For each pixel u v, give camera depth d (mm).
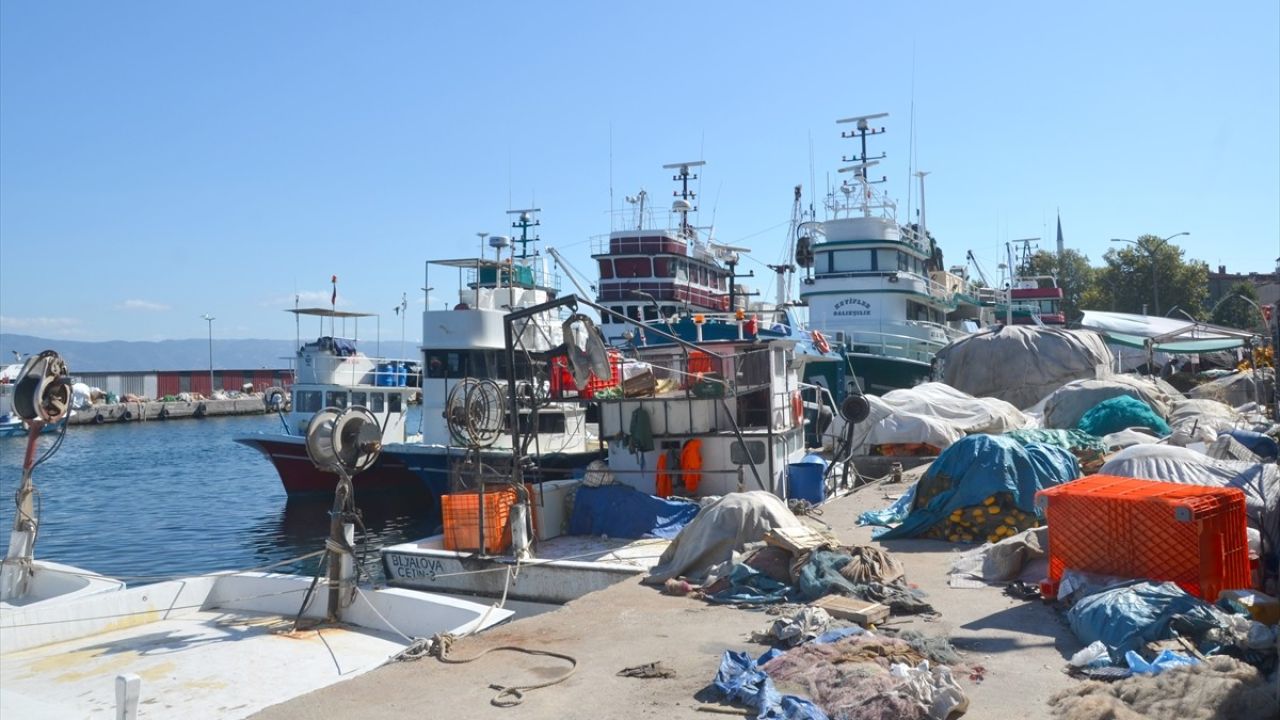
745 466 16875
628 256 35188
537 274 33656
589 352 15141
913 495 14125
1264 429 18016
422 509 27719
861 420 20375
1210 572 8492
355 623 10812
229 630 10578
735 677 7238
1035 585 9844
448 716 6934
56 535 26438
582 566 12977
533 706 7086
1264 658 6859
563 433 24609
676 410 17188
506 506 14375
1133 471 11711
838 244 38125
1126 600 7785
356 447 11016
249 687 8828
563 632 9195
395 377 31781
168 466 43719
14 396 12188
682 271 36438
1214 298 90250
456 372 25266
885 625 8820
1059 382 31156
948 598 9805
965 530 12867
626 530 15578
